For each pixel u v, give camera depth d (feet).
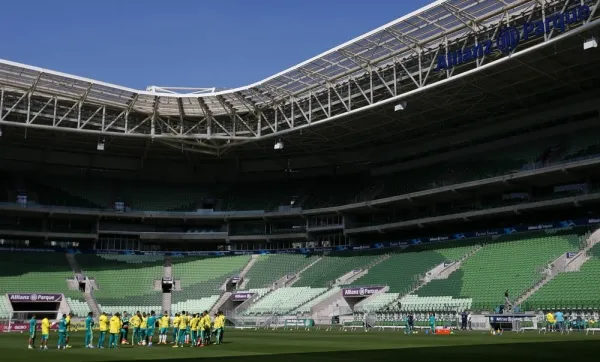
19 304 222.48
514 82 192.03
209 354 79.10
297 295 226.38
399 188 252.62
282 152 280.10
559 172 197.57
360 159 280.72
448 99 205.05
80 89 203.72
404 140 260.83
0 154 267.80
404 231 257.55
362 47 180.04
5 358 75.31
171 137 229.25
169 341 120.98
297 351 82.58
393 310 185.57
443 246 225.76
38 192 266.57
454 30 167.22
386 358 68.64
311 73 196.54
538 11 156.66
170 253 276.00
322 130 238.89
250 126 235.40
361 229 254.27
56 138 255.91
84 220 274.36
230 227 283.79
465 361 63.00
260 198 286.66
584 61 177.17
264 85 206.59
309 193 281.95
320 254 263.08
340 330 170.19
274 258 267.39
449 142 251.60
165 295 240.94
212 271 260.83
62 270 246.06
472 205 234.79
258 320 202.28
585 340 104.47
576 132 215.51
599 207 203.00
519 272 182.91
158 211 276.41
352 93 204.54
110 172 289.74
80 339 131.64
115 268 255.50
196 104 222.07
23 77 193.67
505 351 77.71
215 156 287.69
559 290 163.84
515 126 231.30
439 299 186.29
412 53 182.50
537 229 205.87
